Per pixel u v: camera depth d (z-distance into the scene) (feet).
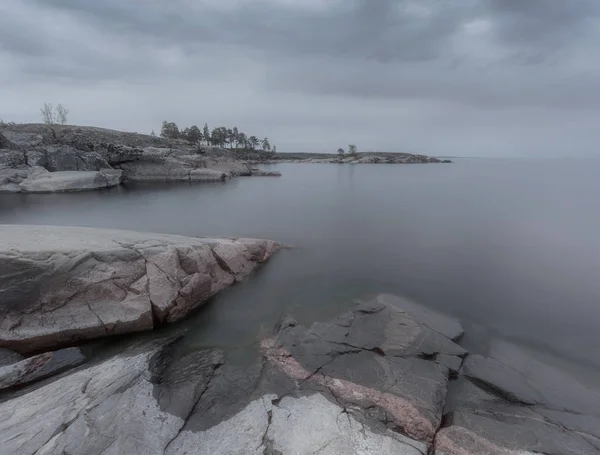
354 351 28.07
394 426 20.21
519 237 69.46
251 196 128.06
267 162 446.19
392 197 126.31
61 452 17.03
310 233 71.67
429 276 48.47
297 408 21.25
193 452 17.89
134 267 31.96
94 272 30.27
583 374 28.14
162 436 18.80
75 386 22.40
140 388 22.57
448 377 25.45
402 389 23.39
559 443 19.35
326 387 23.52
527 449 18.79
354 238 67.92
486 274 49.44
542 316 37.63
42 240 32.35
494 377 25.77
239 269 44.09
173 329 31.83
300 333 30.78
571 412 22.52
